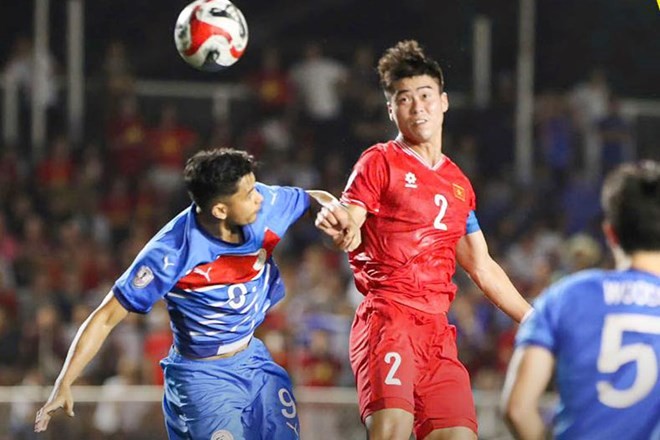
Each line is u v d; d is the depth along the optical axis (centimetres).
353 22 7212
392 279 1873
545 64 6844
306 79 5812
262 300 1938
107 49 6838
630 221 1327
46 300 4494
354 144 5769
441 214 1878
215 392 1936
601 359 1320
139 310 1845
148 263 1830
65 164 5362
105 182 5488
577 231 5544
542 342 1332
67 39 6244
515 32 6781
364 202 1859
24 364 4125
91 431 3494
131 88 5709
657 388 1308
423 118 1872
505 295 1975
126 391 3600
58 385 1798
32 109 5581
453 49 6650
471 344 4200
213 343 1930
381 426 1789
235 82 6906
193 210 1867
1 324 4203
